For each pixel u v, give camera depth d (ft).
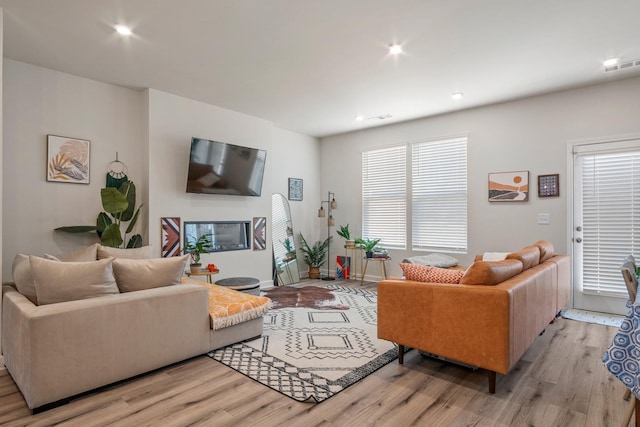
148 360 8.00
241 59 11.15
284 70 12.01
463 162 16.65
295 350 9.60
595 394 7.26
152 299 8.09
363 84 13.29
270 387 7.54
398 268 18.92
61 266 7.47
